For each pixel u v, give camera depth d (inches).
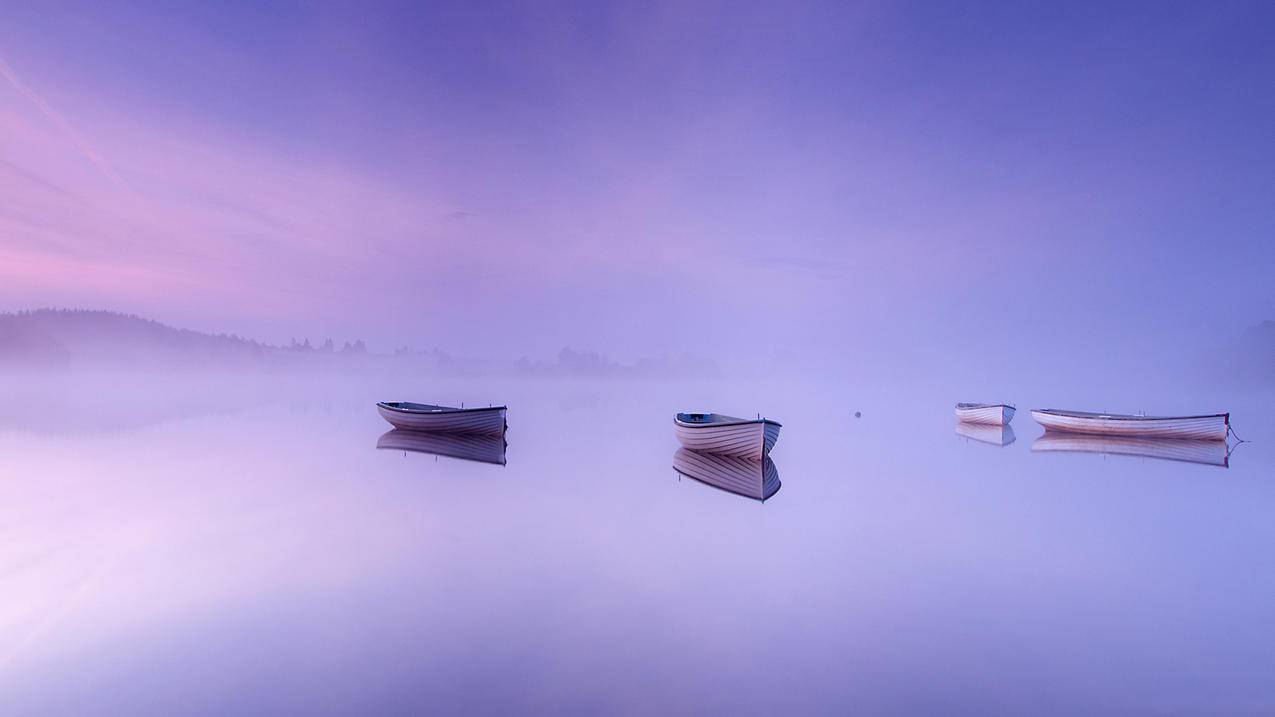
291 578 443.2
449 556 492.7
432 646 333.4
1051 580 446.9
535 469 929.5
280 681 297.9
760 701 282.7
